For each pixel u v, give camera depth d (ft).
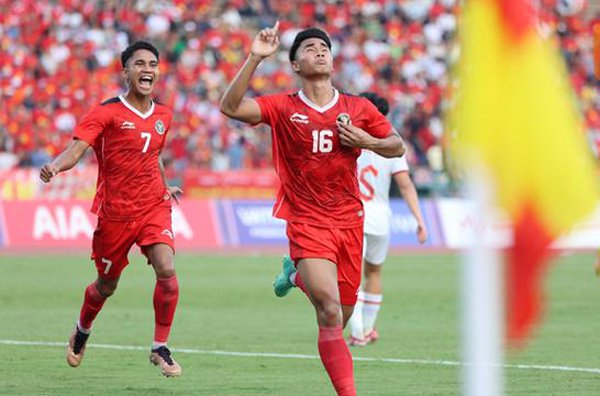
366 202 101.96
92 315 83.66
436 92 324.60
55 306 136.87
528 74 22.07
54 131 283.18
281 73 316.81
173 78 305.12
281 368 87.20
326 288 62.69
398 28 344.28
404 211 242.37
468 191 22.95
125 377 81.87
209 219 239.09
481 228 22.77
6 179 242.37
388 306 139.23
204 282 170.09
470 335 23.26
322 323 63.05
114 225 81.61
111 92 299.99
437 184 268.82
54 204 235.40
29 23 314.96
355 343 101.71
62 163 79.66
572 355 93.86
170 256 80.28
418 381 80.07
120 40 315.37
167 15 325.83
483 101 22.07
